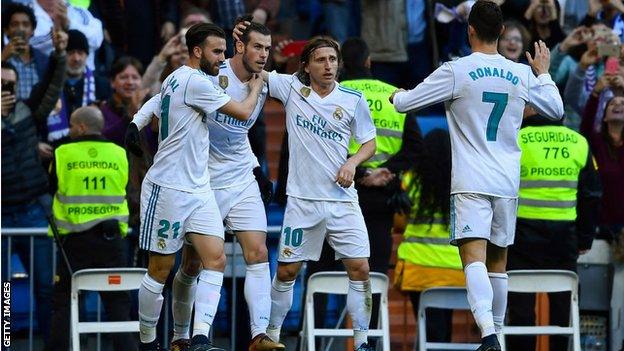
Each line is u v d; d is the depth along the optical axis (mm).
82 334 32500
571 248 30312
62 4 35688
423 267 30328
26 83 35375
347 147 26812
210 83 25062
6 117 32500
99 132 30828
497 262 26062
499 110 25203
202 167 25375
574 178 30188
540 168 30078
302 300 31172
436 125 37219
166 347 30656
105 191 30500
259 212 26250
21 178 32562
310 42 26641
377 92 29984
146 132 32031
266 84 26672
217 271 25266
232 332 30422
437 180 30188
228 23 37844
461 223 25094
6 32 35438
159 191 25219
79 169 30422
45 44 35750
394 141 29938
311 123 26594
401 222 33844
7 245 31000
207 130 25375
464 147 25266
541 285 28656
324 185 26641
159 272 25594
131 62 33875
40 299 31703
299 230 26719
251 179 26438
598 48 35125
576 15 39469
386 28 38812
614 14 38250
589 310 31953
